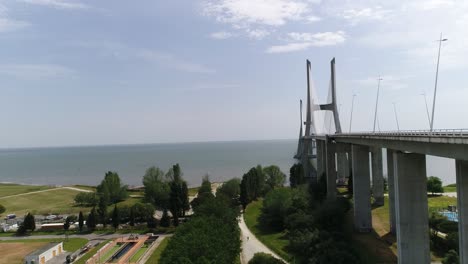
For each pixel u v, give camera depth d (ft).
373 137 208.85
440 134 141.38
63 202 468.75
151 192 400.88
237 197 411.34
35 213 403.75
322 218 248.93
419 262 164.35
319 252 194.59
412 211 165.27
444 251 202.90
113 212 315.78
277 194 300.20
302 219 248.73
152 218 322.14
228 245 176.86
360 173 256.32
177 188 324.19
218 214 237.86
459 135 127.24
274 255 221.46
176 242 166.61
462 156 119.85
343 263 178.70
